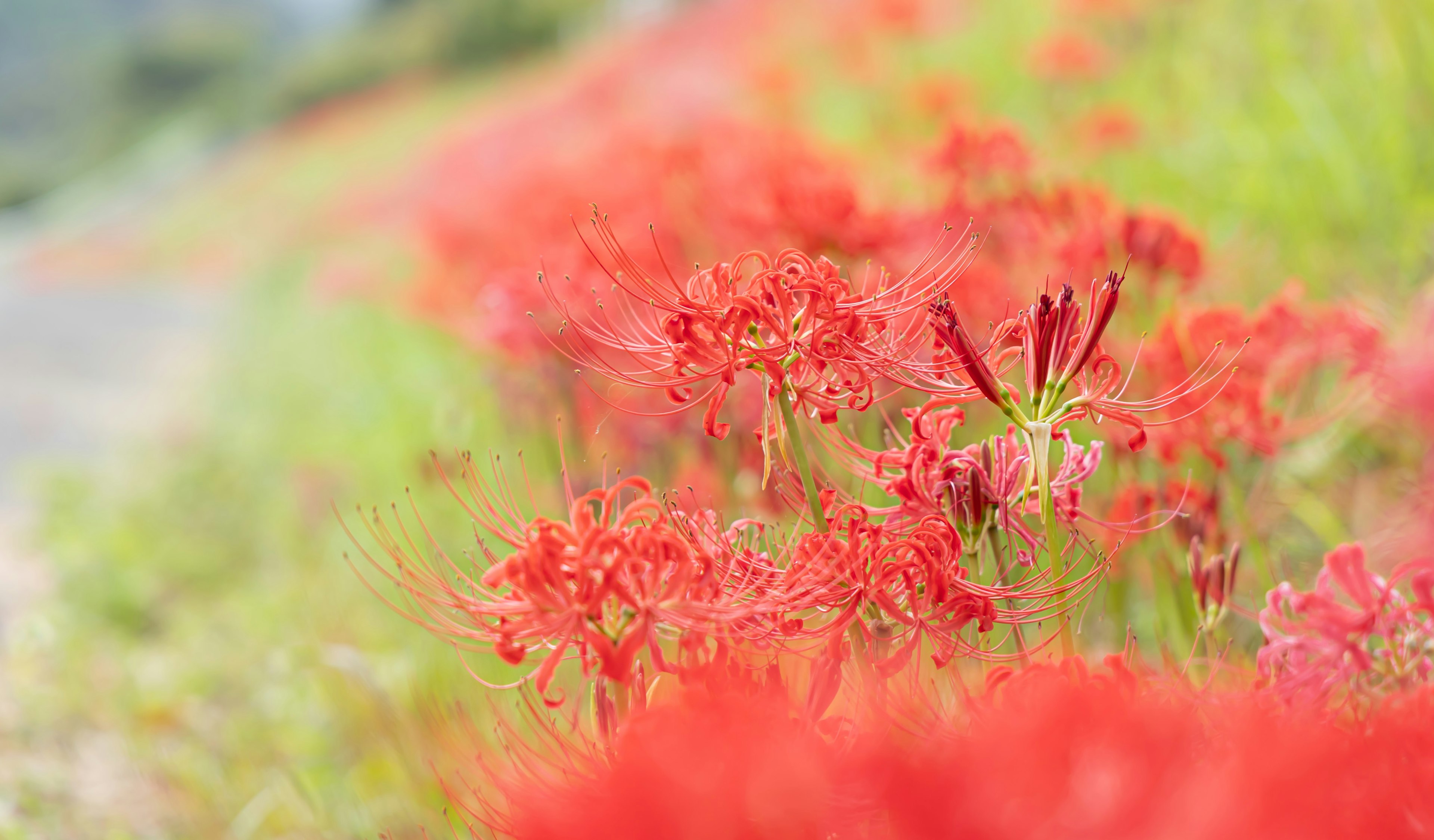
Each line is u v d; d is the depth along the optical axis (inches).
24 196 2107.5
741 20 396.8
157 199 1290.6
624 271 54.7
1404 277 120.6
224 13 3302.2
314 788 116.2
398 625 145.7
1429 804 35.3
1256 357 79.4
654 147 143.1
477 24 1158.3
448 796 54.1
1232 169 160.4
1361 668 49.2
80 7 3629.4
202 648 168.7
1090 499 85.9
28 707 147.3
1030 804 31.9
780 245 102.7
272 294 526.0
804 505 54.5
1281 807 32.8
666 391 52.0
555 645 47.2
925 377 53.8
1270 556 89.6
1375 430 100.1
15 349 503.5
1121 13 219.3
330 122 1178.6
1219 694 50.0
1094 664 57.1
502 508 52.9
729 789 34.4
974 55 259.8
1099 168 175.5
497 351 131.3
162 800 124.3
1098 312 50.7
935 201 113.3
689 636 47.6
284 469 252.5
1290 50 174.4
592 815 36.7
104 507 241.9
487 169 265.9
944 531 51.0
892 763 34.4
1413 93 141.4
